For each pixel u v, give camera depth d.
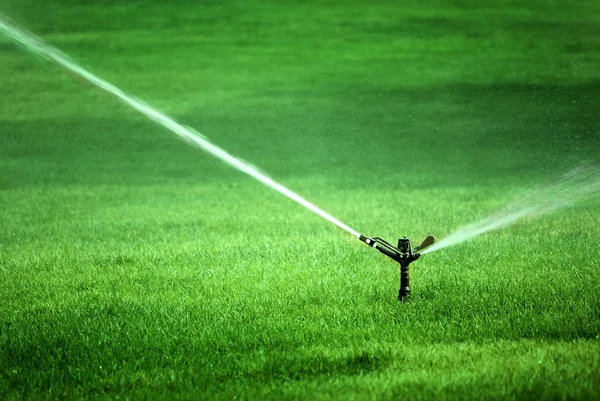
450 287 12.83
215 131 41.50
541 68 50.88
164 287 13.44
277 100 47.12
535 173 30.34
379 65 53.62
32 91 49.62
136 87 50.44
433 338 10.09
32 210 23.94
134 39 60.75
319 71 52.91
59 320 11.37
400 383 8.29
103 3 68.62
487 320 10.74
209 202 25.17
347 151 36.50
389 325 10.62
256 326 10.73
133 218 21.95
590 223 18.86
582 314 10.84
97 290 13.38
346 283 13.26
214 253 16.36
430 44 57.91
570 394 7.82
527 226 18.75
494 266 14.41
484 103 44.56
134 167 34.41
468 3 67.12
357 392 8.12
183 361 9.38
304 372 8.89
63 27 63.38
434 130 39.81
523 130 38.81
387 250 11.96
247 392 8.27
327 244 17.09
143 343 10.13
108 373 9.17
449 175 30.75
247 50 58.06
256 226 19.98
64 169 34.19
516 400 7.78
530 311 11.12
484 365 8.79
